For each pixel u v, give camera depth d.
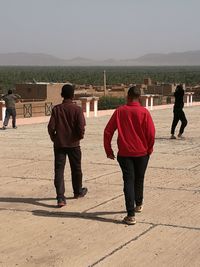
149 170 11.52
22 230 7.07
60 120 8.38
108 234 6.89
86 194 9.14
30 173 11.23
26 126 22.64
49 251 6.26
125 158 7.34
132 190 7.32
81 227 7.20
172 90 52.75
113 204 8.44
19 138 17.94
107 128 7.44
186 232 6.97
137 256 6.09
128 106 7.42
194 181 10.29
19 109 29.53
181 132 17.81
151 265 5.81
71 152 8.54
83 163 12.47
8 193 9.33
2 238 6.74
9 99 21.20
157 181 10.26
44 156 13.70
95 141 16.95
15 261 5.94
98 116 27.98
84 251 6.25
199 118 26.36
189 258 6.03
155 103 39.44
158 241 6.61
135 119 7.32
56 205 8.41
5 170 11.61
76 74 160.50
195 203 8.49
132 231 7.01
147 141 7.38
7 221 7.51
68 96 8.47
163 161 12.77
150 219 7.56
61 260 5.97
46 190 9.55
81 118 8.39
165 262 5.90
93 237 6.77
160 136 18.38
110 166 12.05
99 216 7.74
